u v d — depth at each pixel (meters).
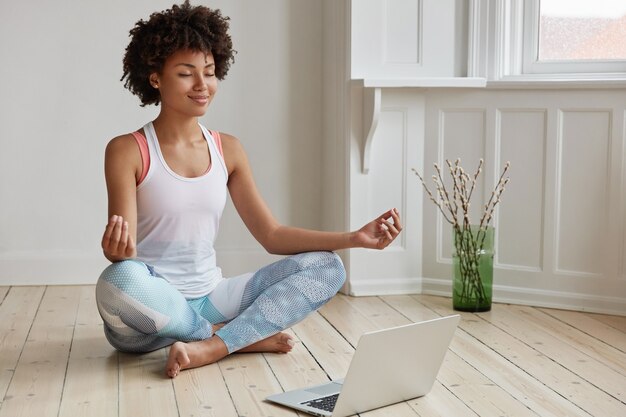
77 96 4.31
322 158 4.54
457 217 4.11
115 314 2.82
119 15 4.31
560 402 2.62
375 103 3.94
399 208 4.19
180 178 2.95
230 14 4.42
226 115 4.46
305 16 4.47
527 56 4.04
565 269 3.92
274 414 2.48
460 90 4.05
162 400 2.60
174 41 2.88
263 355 3.09
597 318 3.73
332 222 4.39
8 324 3.55
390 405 2.57
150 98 3.10
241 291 3.10
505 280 4.04
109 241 2.63
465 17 4.06
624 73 3.86
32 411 2.50
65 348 3.19
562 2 4.00
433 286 4.20
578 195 3.87
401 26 4.05
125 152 2.90
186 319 2.91
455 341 3.32
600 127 3.81
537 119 3.92
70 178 4.34
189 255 3.04
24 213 4.32
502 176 3.78
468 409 2.54
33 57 4.26
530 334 3.44
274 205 4.54
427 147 4.16
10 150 4.29
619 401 2.63
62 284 4.37
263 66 4.47
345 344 3.27
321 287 3.03
